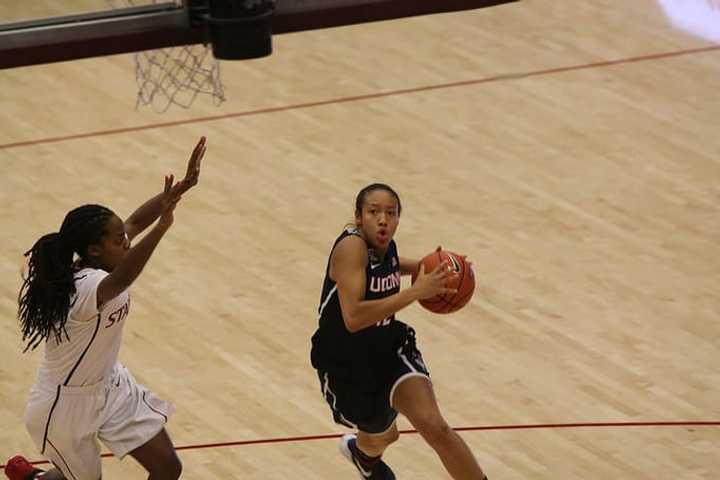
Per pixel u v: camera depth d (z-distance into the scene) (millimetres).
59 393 15555
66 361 15391
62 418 15594
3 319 22484
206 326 22234
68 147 28875
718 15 35562
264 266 24078
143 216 16594
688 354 21375
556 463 18594
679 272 23938
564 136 29266
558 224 25562
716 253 24594
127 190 26891
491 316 22469
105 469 18688
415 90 31516
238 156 28297
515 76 32281
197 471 18484
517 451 18891
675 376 20766
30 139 29312
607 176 27484
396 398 15805
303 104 30781
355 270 15273
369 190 15516
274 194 26688
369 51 33750
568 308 22719
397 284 15852
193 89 26828
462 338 21812
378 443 17078
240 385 20641
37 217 25922
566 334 21938
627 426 19453
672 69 32688
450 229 25359
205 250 24641
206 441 19219
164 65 27031
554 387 20453
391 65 32906
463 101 30953
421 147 28719
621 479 18219
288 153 28391
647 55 33469
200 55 27641
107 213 15352
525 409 19906
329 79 32125
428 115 30219
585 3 36812
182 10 17438
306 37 34625
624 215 25922
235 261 24250
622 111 30484
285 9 17734
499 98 31094
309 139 29047
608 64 32969
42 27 17297
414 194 26719
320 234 25156
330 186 26984
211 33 17516
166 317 22500
